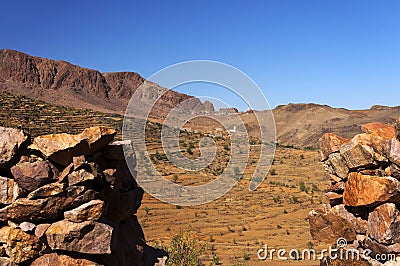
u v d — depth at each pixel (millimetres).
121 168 7414
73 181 5930
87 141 5926
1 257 5824
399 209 7012
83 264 6074
